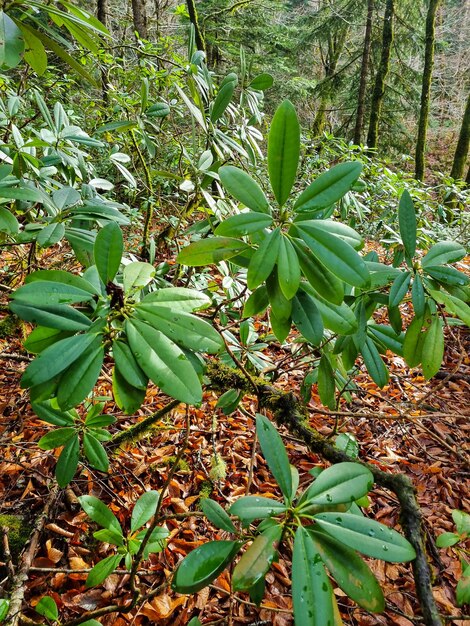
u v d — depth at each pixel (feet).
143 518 3.71
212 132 5.13
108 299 2.34
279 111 2.23
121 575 4.82
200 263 2.77
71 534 5.08
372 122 25.49
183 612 4.66
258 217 2.45
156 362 2.13
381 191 11.93
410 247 3.09
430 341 3.22
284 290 2.32
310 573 1.79
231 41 26.11
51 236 3.08
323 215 3.45
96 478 5.43
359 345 3.59
